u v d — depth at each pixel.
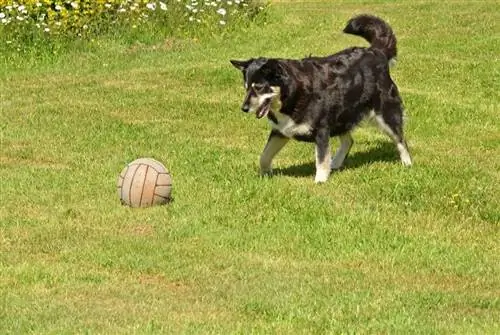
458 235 11.82
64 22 26.62
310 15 33.34
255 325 8.76
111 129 18.16
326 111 14.00
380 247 11.28
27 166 15.34
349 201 13.18
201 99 21.00
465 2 36.09
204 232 11.77
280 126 13.99
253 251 11.16
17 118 19.12
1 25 25.84
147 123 18.72
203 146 16.83
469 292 9.84
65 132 17.89
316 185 14.00
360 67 14.55
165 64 25.14
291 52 26.47
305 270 10.47
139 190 12.83
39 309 9.16
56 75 23.95
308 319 8.89
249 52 26.41
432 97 20.53
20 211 12.75
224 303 9.40
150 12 28.34
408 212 12.68
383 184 13.97
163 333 8.51
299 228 11.94
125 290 9.79
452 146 16.97
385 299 9.54
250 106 13.40
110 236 11.63
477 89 21.56
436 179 14.27
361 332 8.56
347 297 9.52
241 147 16.83
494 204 12.99
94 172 14.83
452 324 8.80
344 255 10.99
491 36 27.84
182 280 10.15
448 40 27.70
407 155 15.37
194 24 28.62
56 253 11.09
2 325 8.72
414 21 31.83
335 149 16.83
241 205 12.85
